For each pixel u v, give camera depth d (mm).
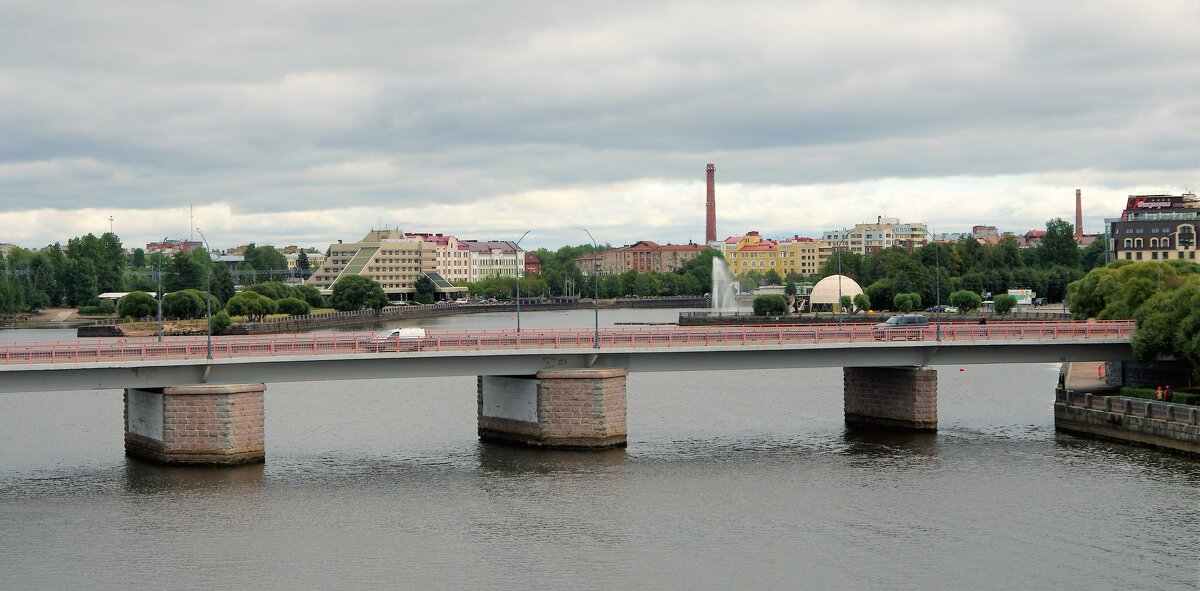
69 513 81125
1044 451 101375
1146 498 83875
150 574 68750
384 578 68000
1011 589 65688
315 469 95250
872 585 66438
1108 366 130000
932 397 111750
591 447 102250
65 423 119500
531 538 75625
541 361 103375
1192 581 66562
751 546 73812
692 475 92812
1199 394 105000
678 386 154375
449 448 104562
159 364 92688
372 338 99500
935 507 82562
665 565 70062
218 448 94188
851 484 89562
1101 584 66250
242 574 68688
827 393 144875
